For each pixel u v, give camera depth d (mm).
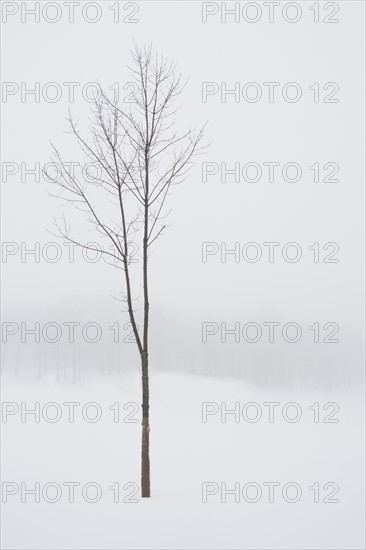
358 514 9930
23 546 7773
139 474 13984
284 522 9273
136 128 12203
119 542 7992
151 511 9852
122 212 11953
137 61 12203
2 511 9883
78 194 12336
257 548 7801
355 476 13930
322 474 14188
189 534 8453
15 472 14078
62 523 9031
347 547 7891
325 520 9469
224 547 7828
